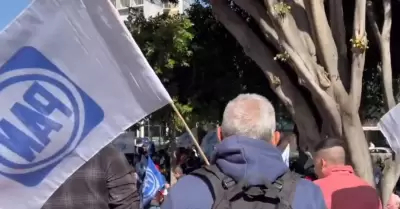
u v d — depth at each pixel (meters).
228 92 12.80
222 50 12.76
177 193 2.36
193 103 12.91
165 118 13.18
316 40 7.55
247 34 8.55
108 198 3.70
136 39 13.06
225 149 2.38
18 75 2.98
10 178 2.99
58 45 3.00
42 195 3.03
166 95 3.10
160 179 8.17
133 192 3.73
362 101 11.88
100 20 3.00
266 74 8.41
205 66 12.92
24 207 3.00
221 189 2.34
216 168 2.40
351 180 3.91
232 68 12.90
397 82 11.37
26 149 3.00
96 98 3.07
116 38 3.02
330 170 3.97
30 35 2.97
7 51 2.96
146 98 3.10
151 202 8.27
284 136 7.71
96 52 3.04
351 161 7.44
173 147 13.46
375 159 9.82
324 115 7.58
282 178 2.39
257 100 2.51
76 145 3.06
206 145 10.38
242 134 2.42
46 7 2.96
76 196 3.58
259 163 2.36
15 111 2.98
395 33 10.36
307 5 7.56
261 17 8.00
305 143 8.27
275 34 7.85
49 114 3.02
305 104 8.23
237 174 2.34
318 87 7.38
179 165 11.81
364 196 3.83
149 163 8.18
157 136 22.89
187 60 12.94
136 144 16.23
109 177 3.66
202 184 2.37
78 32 3.02
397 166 7.19
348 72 7.93
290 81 8.32
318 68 7.45
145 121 15.02
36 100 3.00
